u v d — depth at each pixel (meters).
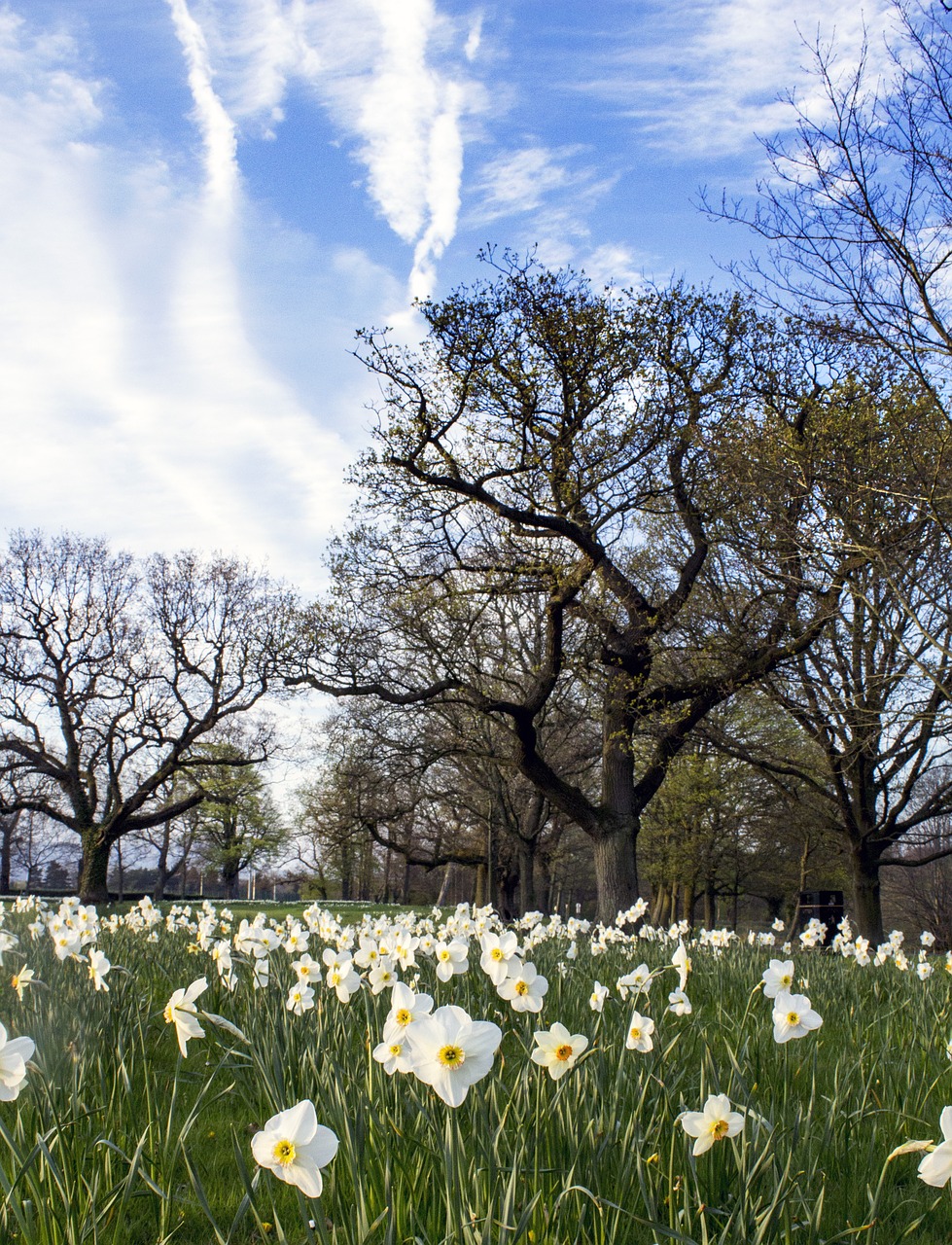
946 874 35.91
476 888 36.47
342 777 24.05
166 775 33.06
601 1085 3.28
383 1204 2.50
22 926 10.12
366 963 4.91
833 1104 3.23
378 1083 3.17
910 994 6.76
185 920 9.78
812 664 17.12
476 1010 5.02
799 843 31.72
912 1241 2.89
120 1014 4.75
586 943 9.83
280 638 18.33
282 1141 1.93
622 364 15.23
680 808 30.59
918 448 11.59
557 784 17.06
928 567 12.36
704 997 6.69
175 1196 2.93
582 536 15.80
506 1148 2.71
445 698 18.39
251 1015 4.64
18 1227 2.42
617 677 16.44
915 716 13.69
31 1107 3.22
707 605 17.00
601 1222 2.38
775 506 13.02
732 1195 2.68
